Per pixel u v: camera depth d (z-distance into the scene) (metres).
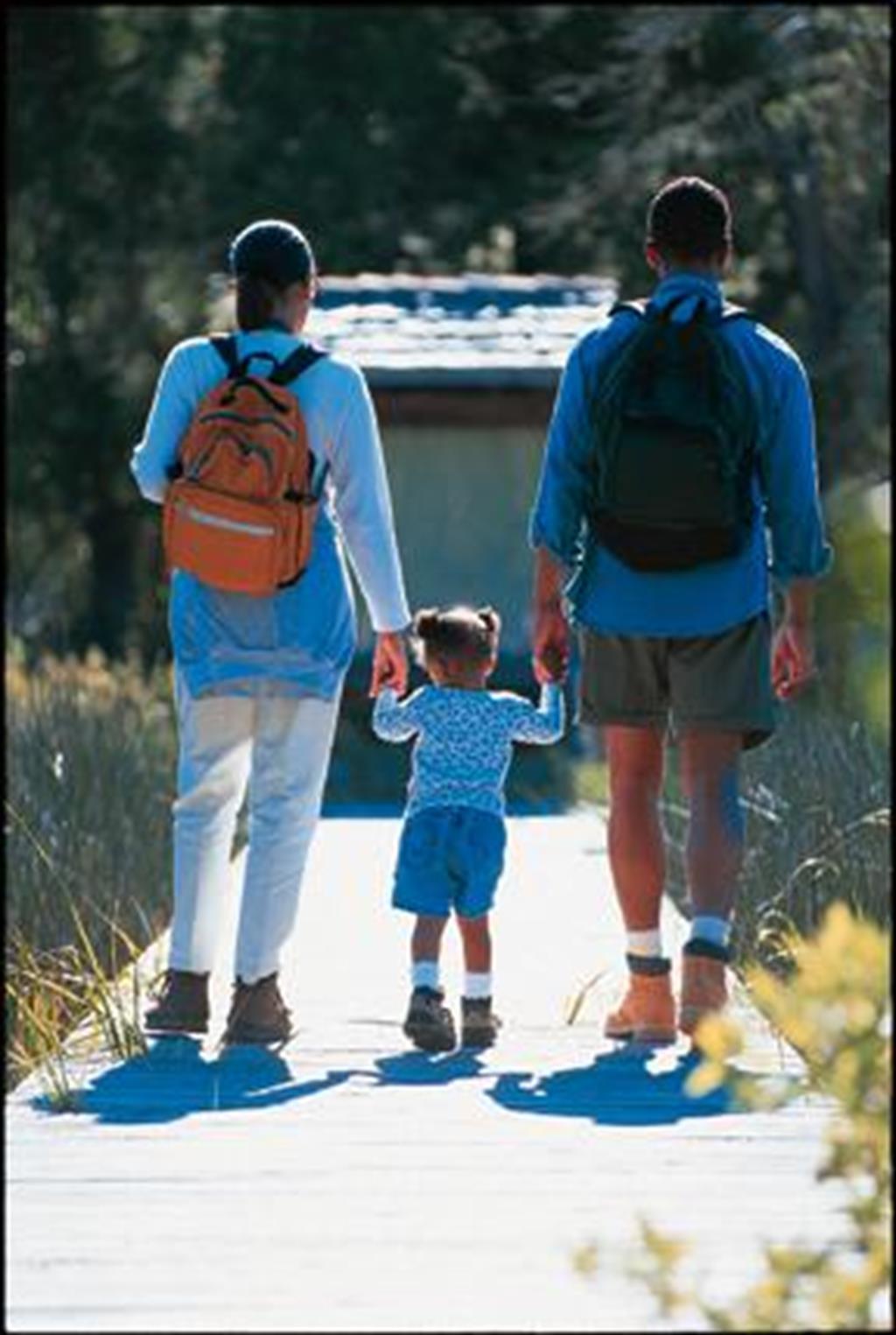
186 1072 16.72
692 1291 10.49
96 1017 18.12
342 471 17.39
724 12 54.09
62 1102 15.59
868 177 53.06
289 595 17.28
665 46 55.03
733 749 17.16
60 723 31.48
